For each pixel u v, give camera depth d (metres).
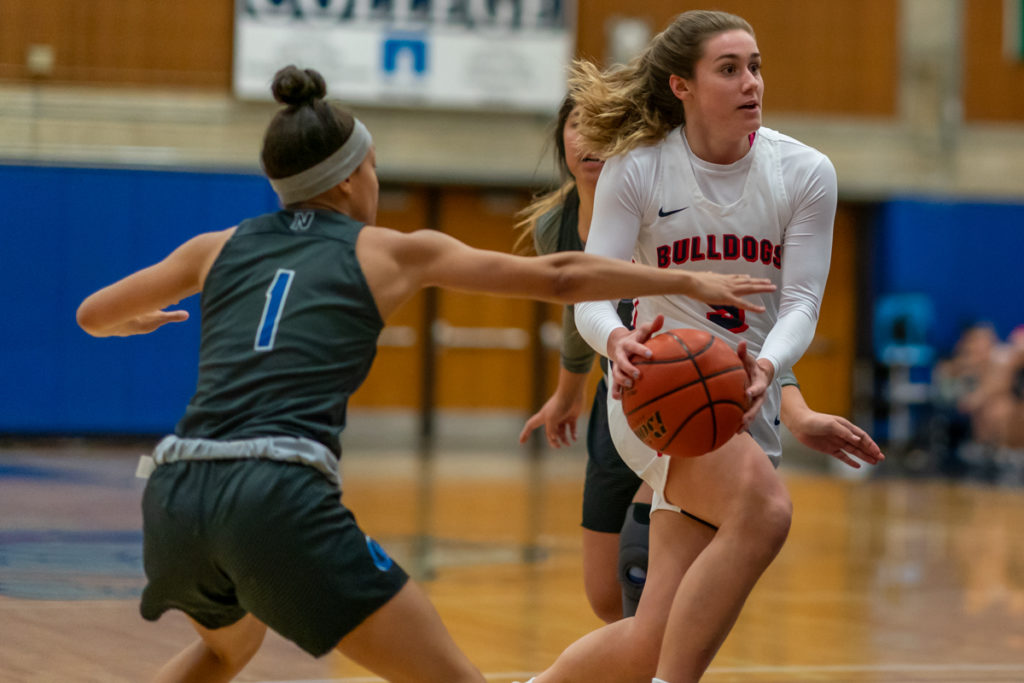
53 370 26.20
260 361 4.55
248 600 4.46
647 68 5.88
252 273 4.78
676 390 4.94
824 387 31.34
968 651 9.06
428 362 30.77
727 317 5.73
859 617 10.49
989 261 30.58
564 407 7.39
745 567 5.14
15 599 9.84
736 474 5.26
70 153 26.77
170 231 26.78
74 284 26.34
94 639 8.51
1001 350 27.42
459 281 4.73
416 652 4.50
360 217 5.06
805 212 5.71
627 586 6.38
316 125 4.84
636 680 5.60
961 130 30.69
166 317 5.34
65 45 27.02
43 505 15.95
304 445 4.39
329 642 4.39
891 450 29.91
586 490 6.86
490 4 28.58
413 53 28.42
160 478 4.55
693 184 5.69
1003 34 30.70
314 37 28.00
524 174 29.14
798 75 30.22
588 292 4.70
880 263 30.83
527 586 11.59
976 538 16.20
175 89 27.48
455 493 19.81
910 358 30.08
